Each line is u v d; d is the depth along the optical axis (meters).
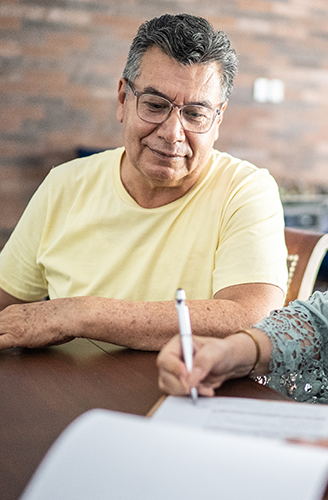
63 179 1.48
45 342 0.98
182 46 1.13
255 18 4.86
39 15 4.18
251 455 0.50
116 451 0.51
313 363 0.95
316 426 0.63
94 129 4.48
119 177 1.40
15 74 4.18
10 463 0.64
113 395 0.80
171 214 1.33
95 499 0.48
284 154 5.20
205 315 1.03
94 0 4.31
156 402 0.77
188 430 0.53
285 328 0.92
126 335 0.98
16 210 4.32
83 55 4.36
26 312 0.99
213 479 0.48
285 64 5.04
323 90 5.22
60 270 1.41
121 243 1.38
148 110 1.19
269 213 1.30
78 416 0.74
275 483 0.47
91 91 4.43
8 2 4.08
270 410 0.69
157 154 1.20
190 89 1.16
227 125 4.95
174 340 0.79
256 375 0.88
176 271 1.32
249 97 4.97
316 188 5.09
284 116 5.12
